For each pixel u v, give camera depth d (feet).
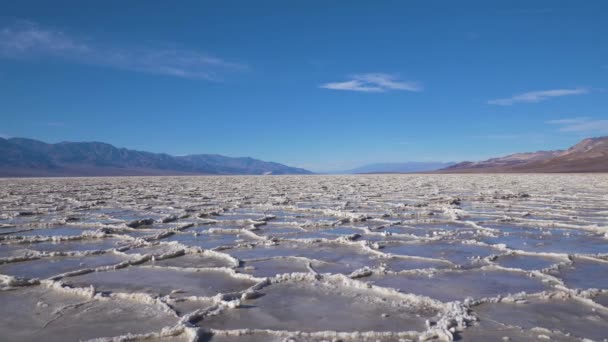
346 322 13.37
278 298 15.79
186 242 27.55
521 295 15.67
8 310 14.78
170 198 60.29
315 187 87.81
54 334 12.75
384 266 20.71
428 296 16.02
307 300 15.53
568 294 15.78
